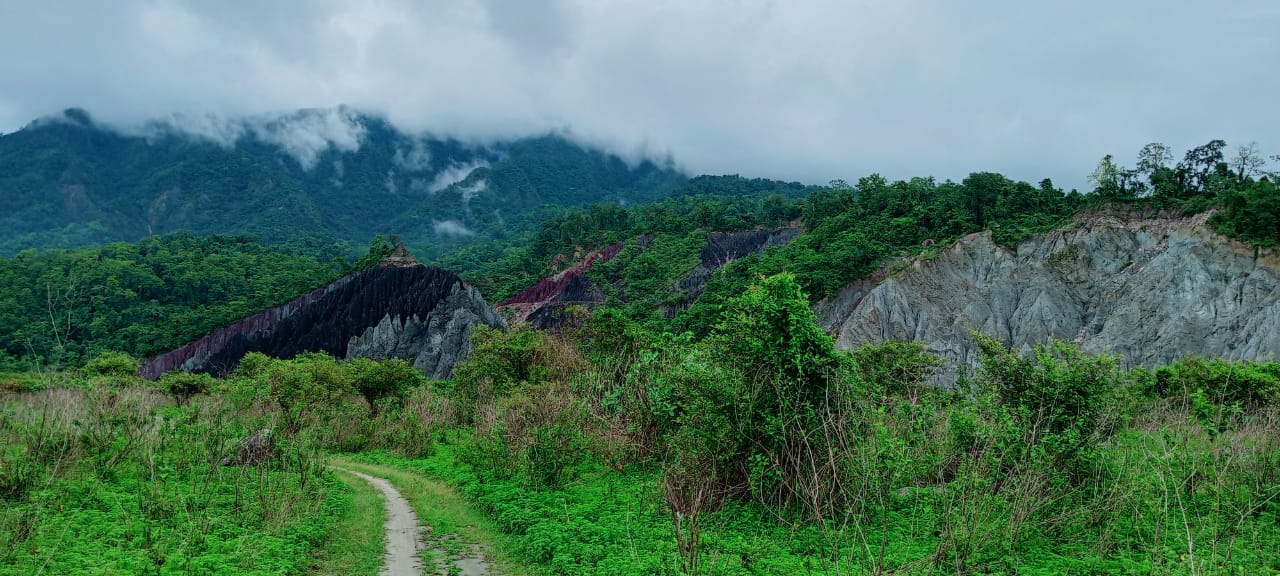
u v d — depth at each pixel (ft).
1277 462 41.32
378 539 45.39
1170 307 203.82
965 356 225.35
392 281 293.23
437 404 104.06
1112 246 230.48
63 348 61.67
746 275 318.86
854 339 236.22
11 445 49.57
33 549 32.96
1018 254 242.58
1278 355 177.37
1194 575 29.50
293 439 61.62
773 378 46.01
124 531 37.70
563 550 39.34
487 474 62.75
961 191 287.69
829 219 347.77
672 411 54.95
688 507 43.01
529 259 485.56
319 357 133.49
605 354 92.32
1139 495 39.55
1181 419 48.34
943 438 46.65
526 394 76.18
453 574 38.45
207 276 377.09
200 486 48.44
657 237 435.94
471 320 287.48
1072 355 48.39
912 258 257.34
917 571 33.32
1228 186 226.58
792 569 34.60
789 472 43.60
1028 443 42.65
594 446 61.11
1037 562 35.81
